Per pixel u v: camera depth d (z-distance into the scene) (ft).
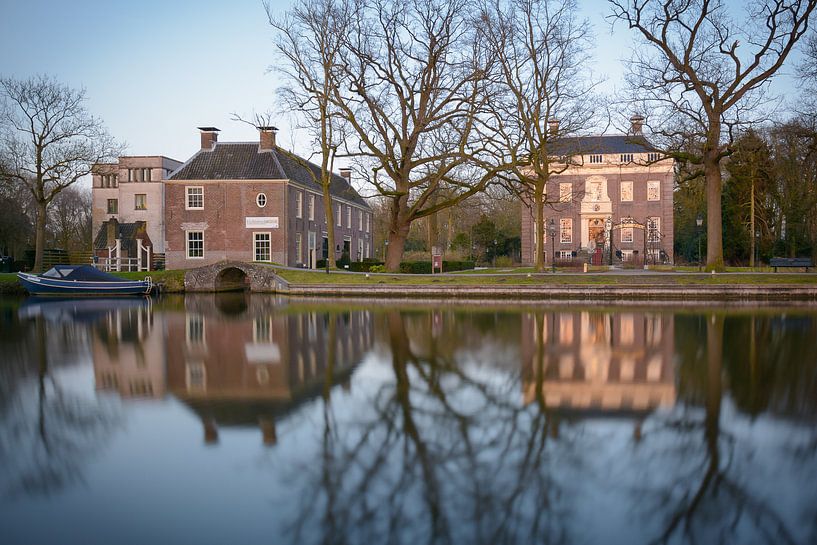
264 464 21.72
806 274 97.71
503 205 220.84
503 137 104.01
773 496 18.98
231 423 26.48
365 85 105.81
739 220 151.43
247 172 141.59
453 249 212.23
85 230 237.66
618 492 19.31
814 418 26.68
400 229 114.11
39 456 22.68
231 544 16.39
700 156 99.55
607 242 173.06
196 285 122.31
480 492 19.33
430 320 64.90
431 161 109.81
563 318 66.18
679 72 94.27
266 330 57.47
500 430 25.26
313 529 17.12
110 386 33.65
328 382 34.22
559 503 18.57
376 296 102.99
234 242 140.56
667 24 92.32
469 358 41.16
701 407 28.50
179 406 29.37
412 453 22.67
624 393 31.22
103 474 20.95
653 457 22.13
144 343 49.70
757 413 27.53
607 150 175.22
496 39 98.99
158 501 18.88
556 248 176.24
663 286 92.94
